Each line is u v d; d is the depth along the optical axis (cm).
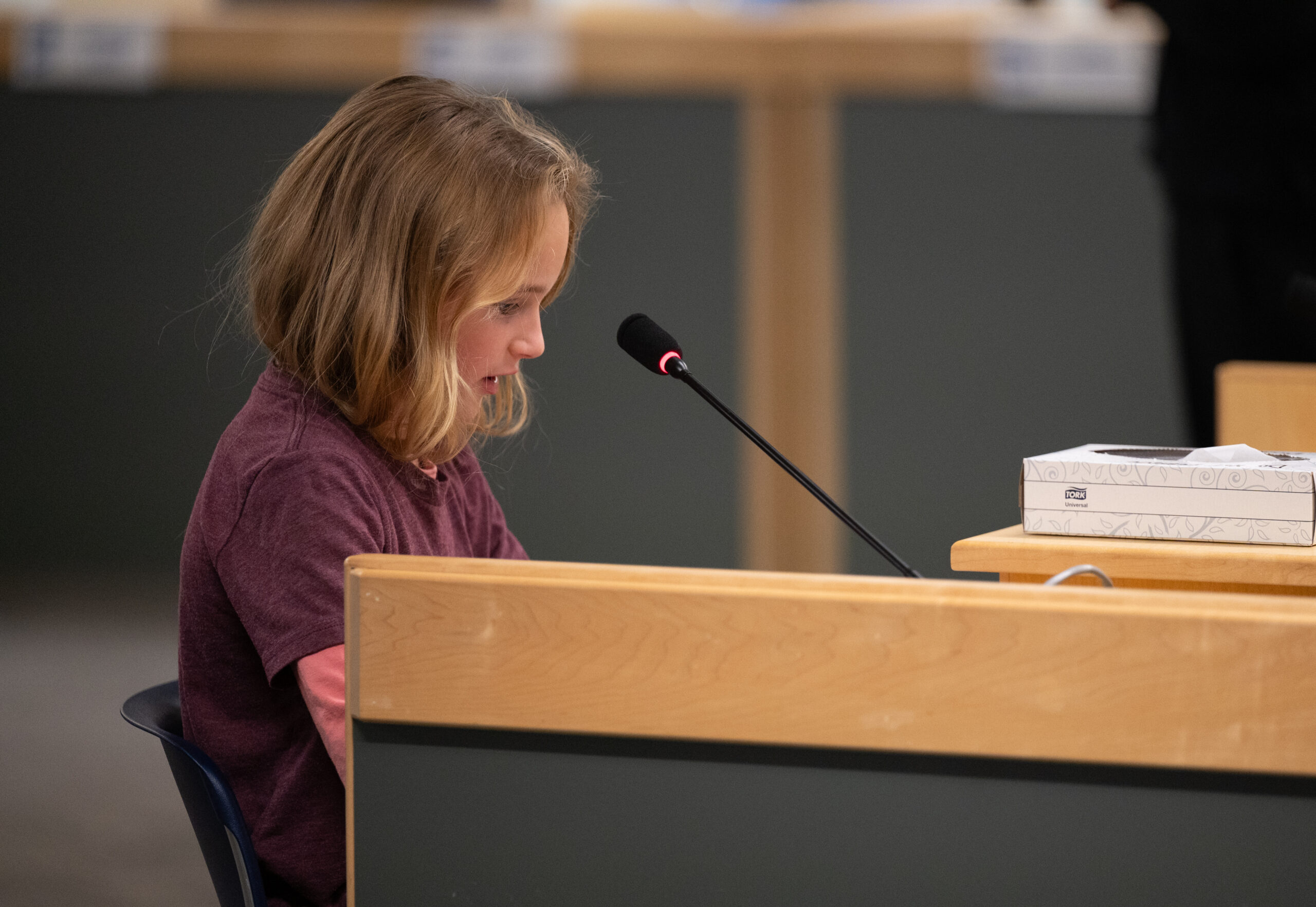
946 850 192
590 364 866
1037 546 269
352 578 206
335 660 244
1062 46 838
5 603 848
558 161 287
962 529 870
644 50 845
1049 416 863
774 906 197
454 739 206
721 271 861
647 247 862
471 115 285
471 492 337
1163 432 856
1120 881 186
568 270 315
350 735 210
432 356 274
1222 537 265
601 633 198
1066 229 851
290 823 270
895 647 189
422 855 208
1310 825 179
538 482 870
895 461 871
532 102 848
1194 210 664
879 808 194
